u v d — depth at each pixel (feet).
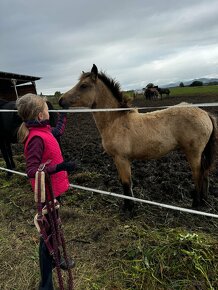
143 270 10.27
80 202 16.53
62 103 15.34
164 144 14.40
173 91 145.48
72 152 28.37
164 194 16.65
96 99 15.29
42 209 8.29
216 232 12.79
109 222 13.93
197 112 14.28
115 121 14.78
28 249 12.51
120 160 14.73
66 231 13.60
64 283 10.37
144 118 14.65
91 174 20.27
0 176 22.40
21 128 8.52
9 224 14.88
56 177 8.91
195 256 10.21
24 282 10.69
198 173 14.76
